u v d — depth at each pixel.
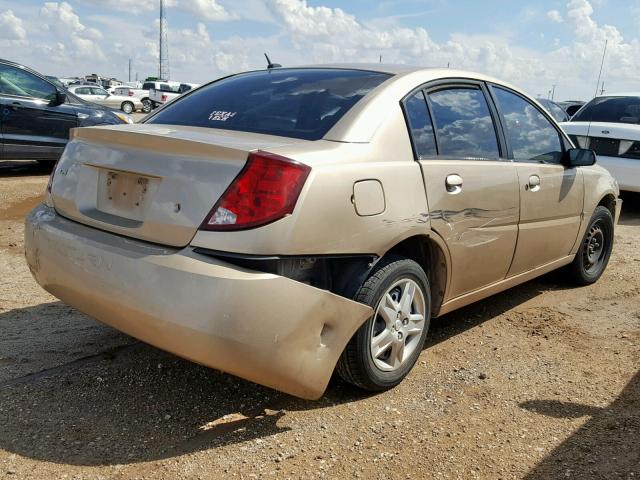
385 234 2.92
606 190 5.09
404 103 3.26
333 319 2.72
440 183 3.26
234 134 2.96
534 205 4.08
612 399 3.22
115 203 2.82
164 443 2.72
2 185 8.60
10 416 2.86
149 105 41.50
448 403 3.15
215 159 2.56
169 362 3.48
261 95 3.44
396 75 3.43
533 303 4.73
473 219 3.51
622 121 8.34
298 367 2.63
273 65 4.18
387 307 3.09
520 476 2.56
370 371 3.05
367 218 2.83
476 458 2.68
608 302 4.81
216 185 2.53
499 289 4.06
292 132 3.01
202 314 2.44
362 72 3.53
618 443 2.80
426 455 2.69
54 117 9.62
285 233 2.51
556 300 4.82
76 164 3.06
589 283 5.23
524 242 4.07
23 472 2.47
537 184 4.10
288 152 2.63
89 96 37.47
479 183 3.54
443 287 3.48
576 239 4.81
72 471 2.49
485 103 3.90
